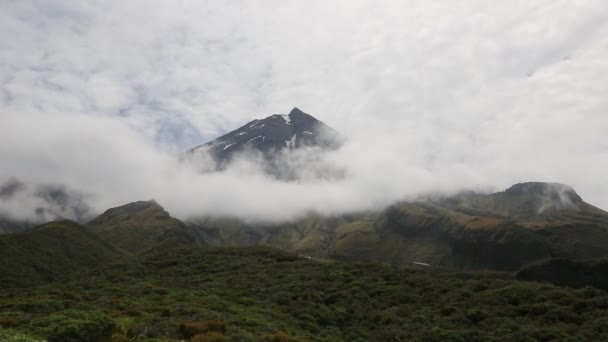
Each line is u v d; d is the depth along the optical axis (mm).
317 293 57469
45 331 24406
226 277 70188
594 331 37438
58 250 111125
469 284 58875
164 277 73500
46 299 44656
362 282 63969
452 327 42500
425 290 58969
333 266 78625
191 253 98000
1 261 90688
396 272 71062
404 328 43031
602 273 85938
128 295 50250
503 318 43188
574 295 47688
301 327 42344
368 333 43094
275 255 94000
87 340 24844
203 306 43219
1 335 22375
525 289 50688
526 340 36281
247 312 42875
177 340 27109
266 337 29422
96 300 46312
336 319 48000
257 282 65438
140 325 30188
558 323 40281
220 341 27125
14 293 61625
